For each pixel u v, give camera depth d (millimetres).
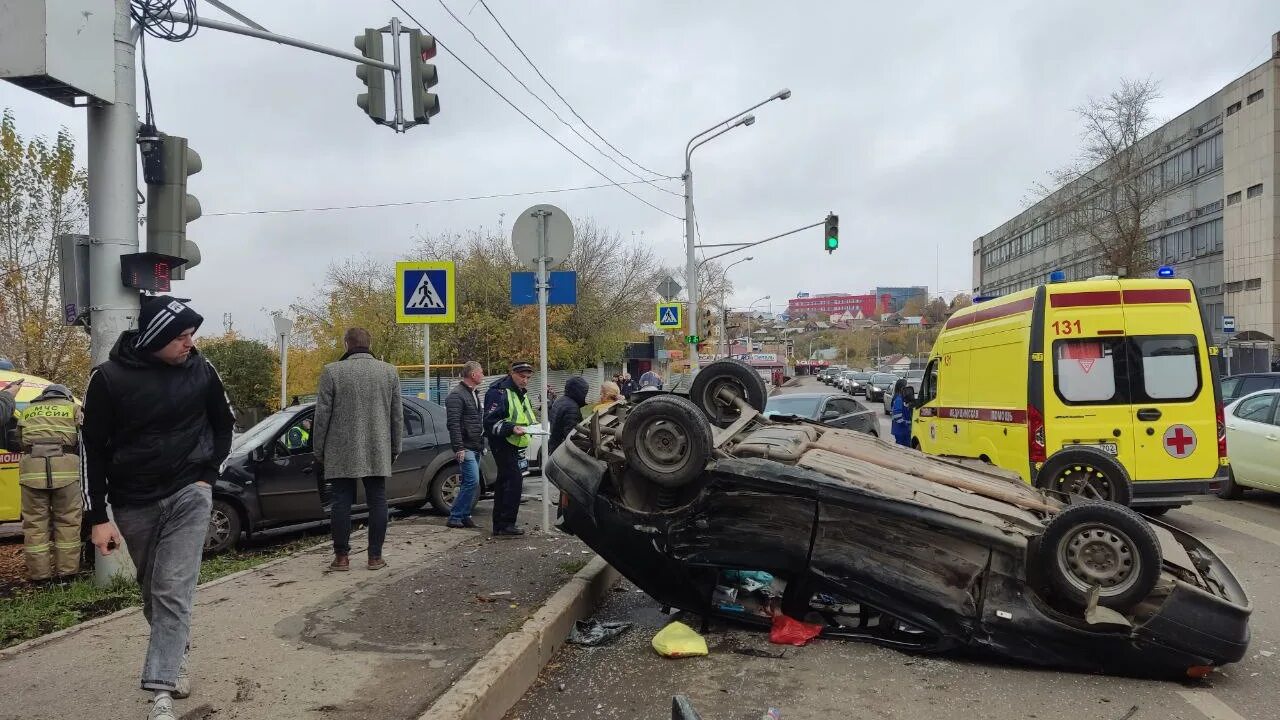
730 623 5859
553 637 5520
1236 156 45312
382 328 32406
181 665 4059
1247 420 11500
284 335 15891
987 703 4594
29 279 16438
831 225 27609
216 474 4211
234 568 7660
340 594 6379
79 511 7719
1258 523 10055
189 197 7070
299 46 9609
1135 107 37844
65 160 16469
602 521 5637
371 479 7180
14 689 4453
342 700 4328
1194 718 4430
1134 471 8992
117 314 6734
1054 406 9047
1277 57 42344
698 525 5441
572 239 8984
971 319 11195
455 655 5004
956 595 5094
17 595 6914
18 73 5918
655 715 4520
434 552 7910
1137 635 4832
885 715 4445
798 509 5309
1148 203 38594
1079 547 4922
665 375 42750
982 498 5605
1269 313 42500
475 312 34188
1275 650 5484
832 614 5887
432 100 11203
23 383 10031
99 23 6387
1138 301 9125
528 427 8664
